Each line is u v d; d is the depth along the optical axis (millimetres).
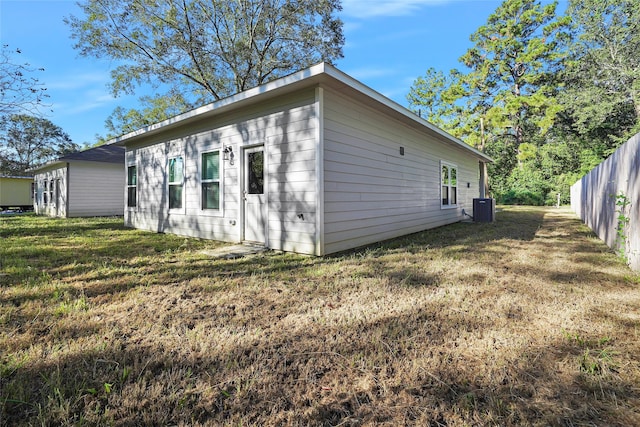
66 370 1669
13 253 4891
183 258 4617
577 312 2459
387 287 3141
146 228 8391
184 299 2814
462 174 11484
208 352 1873
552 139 23656
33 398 1449
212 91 16266
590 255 4715
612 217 5230
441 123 25781
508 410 1386
